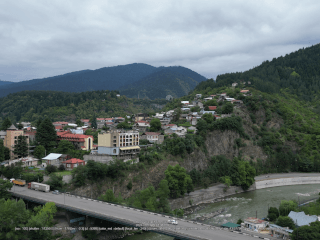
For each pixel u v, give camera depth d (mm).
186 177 177500
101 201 132000
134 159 182875
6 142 199000
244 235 95375
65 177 152250
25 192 141500
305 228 105000
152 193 147000
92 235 120062
